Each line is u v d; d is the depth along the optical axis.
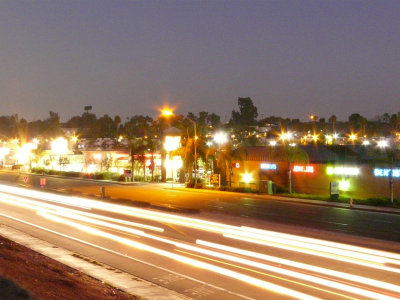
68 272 16.05
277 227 27.33
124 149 96.19
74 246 21.77
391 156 43.72
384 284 14.85
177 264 18.00
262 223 29.00
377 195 45.72
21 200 44.69
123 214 33.31
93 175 78.69
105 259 19.08
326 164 50.34
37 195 49.94
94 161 94.62
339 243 22.17
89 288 13.64
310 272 16.47
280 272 16.53
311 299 13.39
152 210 35.94
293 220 30.77
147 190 56.28
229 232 25.25
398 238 24.06
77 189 57.88
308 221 30.36
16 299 9.45
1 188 60.19
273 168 55.66
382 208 37.91
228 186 56.41
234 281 15.49
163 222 29.11
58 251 20.27
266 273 16.42
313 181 51.56
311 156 52.56
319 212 35.69
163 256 19.47
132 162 73.12
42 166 105.69
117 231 25.84
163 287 15.01
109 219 30.67
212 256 19.30
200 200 44.44
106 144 117.94
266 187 50.31
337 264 17.64
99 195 47.38
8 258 15.09
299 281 15.33
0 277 10.16
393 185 44.78
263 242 22.23
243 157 58.50
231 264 17.84
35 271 14.11
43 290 11.70
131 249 20.95
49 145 125.25
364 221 30.56
